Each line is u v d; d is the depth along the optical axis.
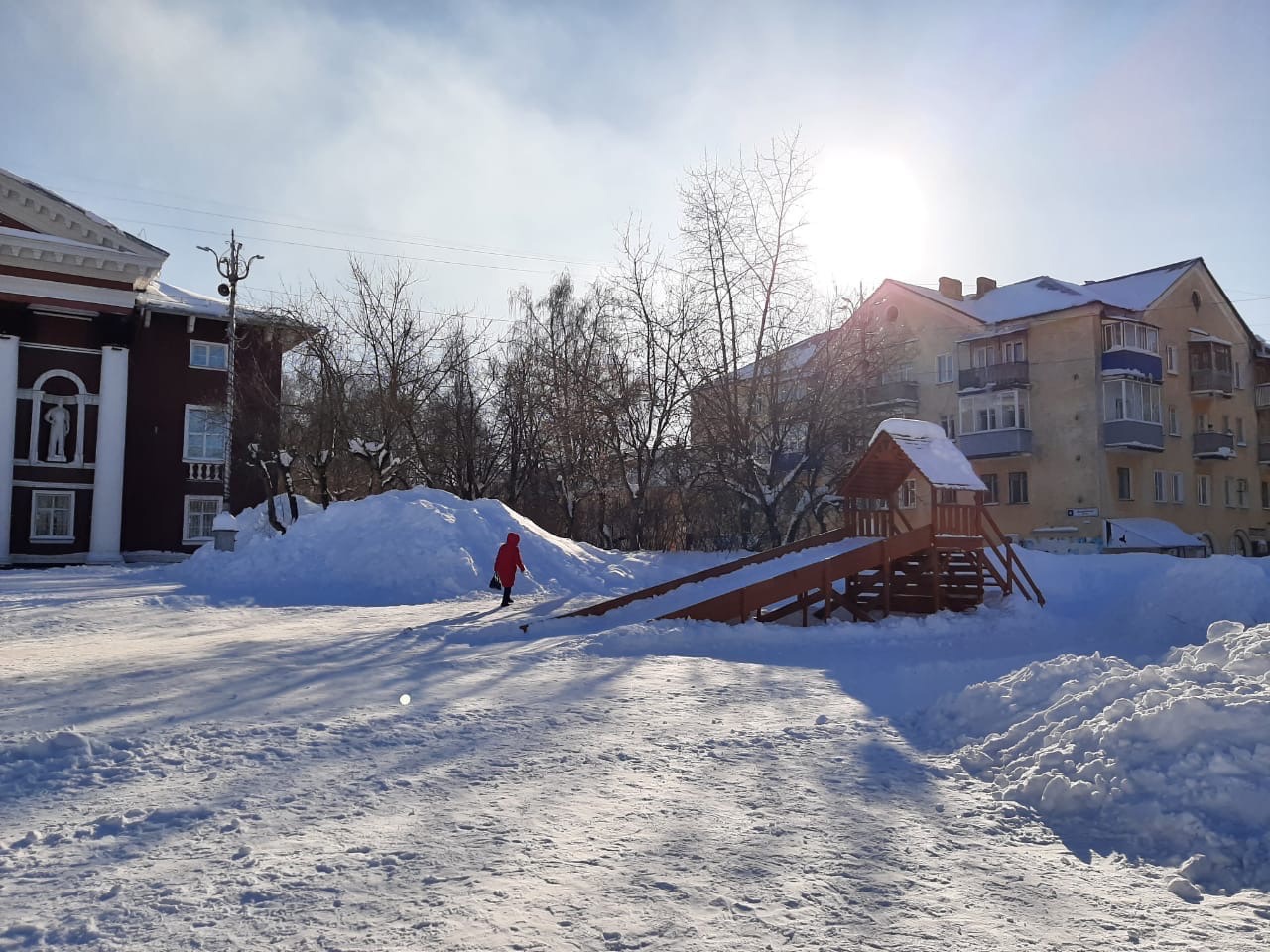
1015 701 7.32
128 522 37.34
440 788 5.55
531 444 40.41
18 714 7.66
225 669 10.34
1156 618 16.80
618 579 24.75
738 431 29.95
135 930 3.52
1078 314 38.47
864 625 15.30
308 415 34.34
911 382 44.03
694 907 3.79
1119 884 4.24
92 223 35.53
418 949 3.37
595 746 6.72
